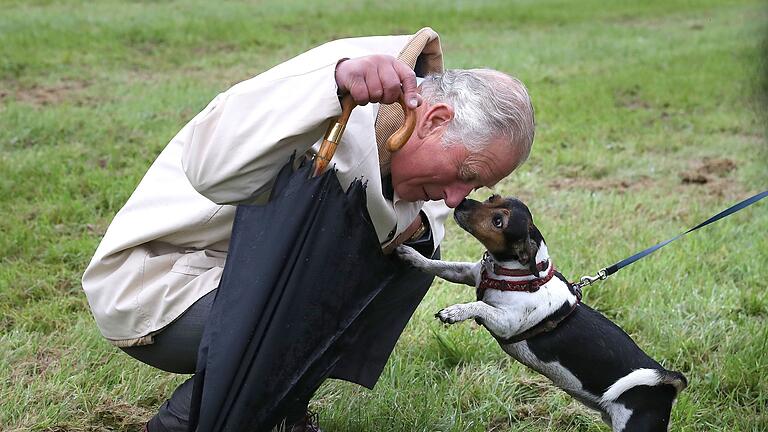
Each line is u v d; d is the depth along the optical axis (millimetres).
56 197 8609
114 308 4293
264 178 3865
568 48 18203
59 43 15961
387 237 4426
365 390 5539
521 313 4715
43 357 5844
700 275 7352
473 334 6199
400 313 4906
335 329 3820
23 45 15602
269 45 17406
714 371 5895
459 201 4172
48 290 6859
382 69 3697
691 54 17859
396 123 4133
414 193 4211
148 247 4359
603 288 6996
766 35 19812
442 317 4684
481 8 22844
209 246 4352
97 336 5969
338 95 3697
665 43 19281
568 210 9055
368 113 4035
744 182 10172
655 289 7031
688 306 6793
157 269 4305
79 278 7074
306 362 3801
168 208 4312
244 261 3742
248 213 3820
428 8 22391
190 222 4238
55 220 8234
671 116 13250
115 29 17422
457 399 5520
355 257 3770
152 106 12305
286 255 3693
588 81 15047
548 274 4773
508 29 20641
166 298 4238
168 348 4324
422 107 4008
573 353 4762
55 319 6332
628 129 12383
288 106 3746
